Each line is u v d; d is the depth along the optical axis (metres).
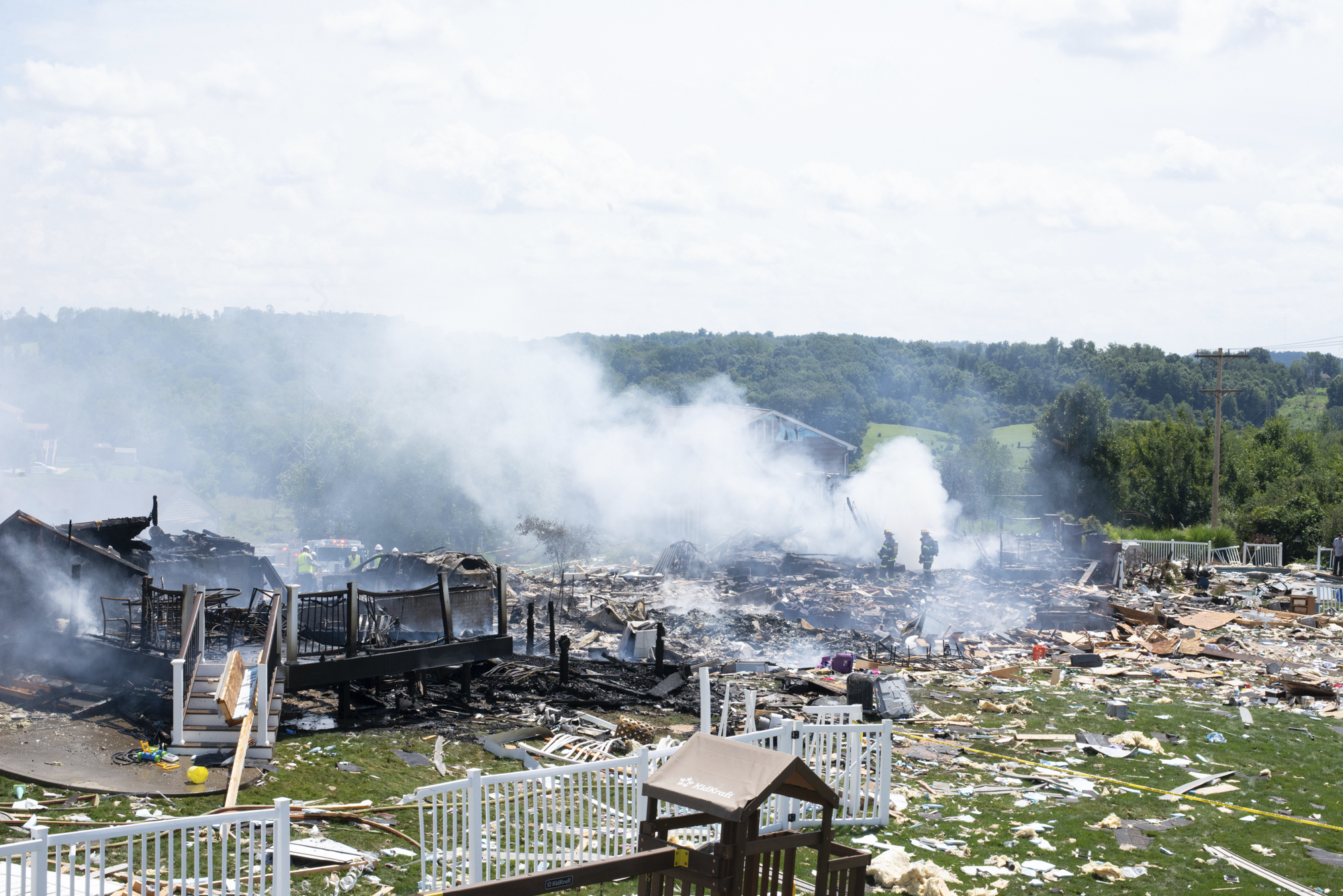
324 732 13.46
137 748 11.58
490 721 14.66
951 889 9.18
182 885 7.77
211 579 21.05
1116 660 22.41
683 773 5.99
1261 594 33.81
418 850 9.27
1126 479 73.88
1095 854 10.22
